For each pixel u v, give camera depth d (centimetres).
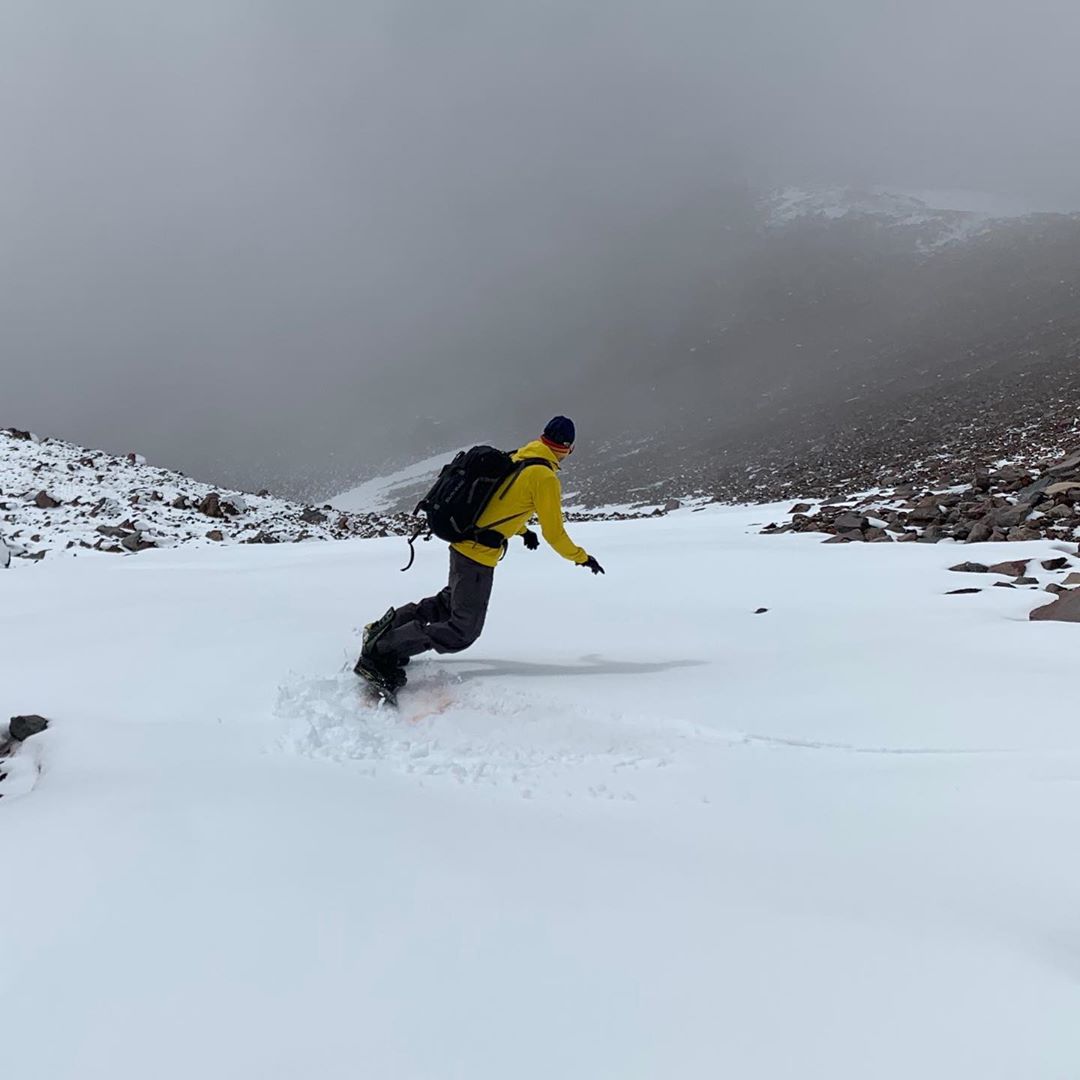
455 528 473
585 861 265
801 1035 175
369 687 486
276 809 309
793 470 4472
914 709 412
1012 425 3219
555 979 199
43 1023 192
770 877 255
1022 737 366
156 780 355
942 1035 172
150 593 886
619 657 561
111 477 2131
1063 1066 160
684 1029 179
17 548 1440
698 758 377
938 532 1107
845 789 330
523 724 432
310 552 1362
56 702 504
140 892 248
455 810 318
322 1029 184
